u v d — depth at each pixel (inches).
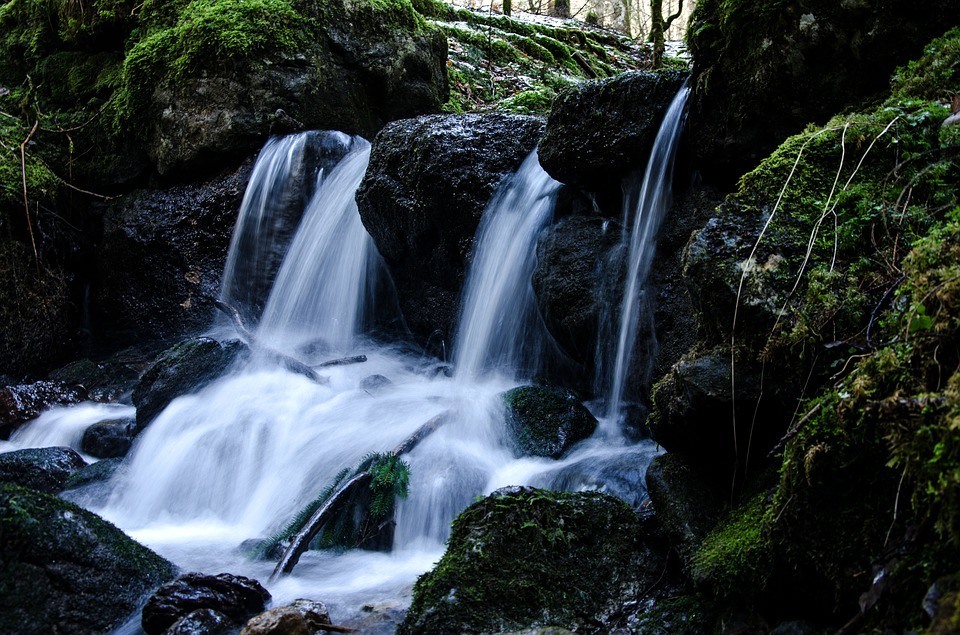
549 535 105.1
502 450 163.9
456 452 157.8
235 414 188.4
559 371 195.9
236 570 132.6
